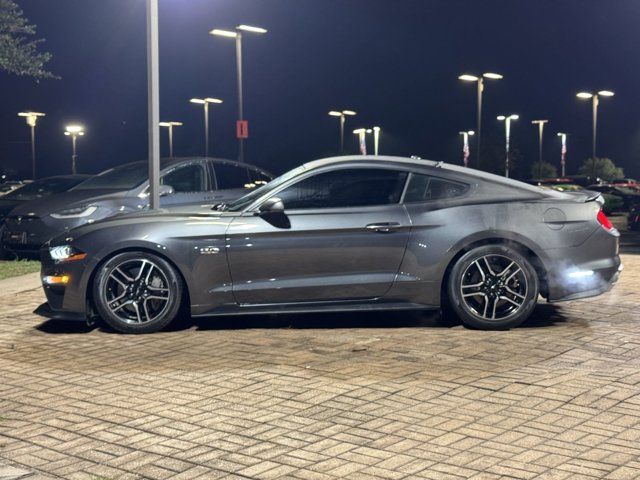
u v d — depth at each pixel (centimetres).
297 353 644
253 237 725
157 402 527
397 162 746
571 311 796
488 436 447
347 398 521
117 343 705
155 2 1071
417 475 395
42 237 1291
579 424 462
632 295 878
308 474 401
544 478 387
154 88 1071
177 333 737
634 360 600
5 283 1074
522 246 729
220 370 599
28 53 1942
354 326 749
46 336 742
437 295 727
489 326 718
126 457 432
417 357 621
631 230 2506
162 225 736
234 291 730
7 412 517
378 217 723
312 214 727
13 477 401
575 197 748
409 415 486
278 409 504
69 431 477
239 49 2936
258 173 1351
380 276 724
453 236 720
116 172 1341
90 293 752
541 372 570
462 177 742
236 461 421
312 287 725
